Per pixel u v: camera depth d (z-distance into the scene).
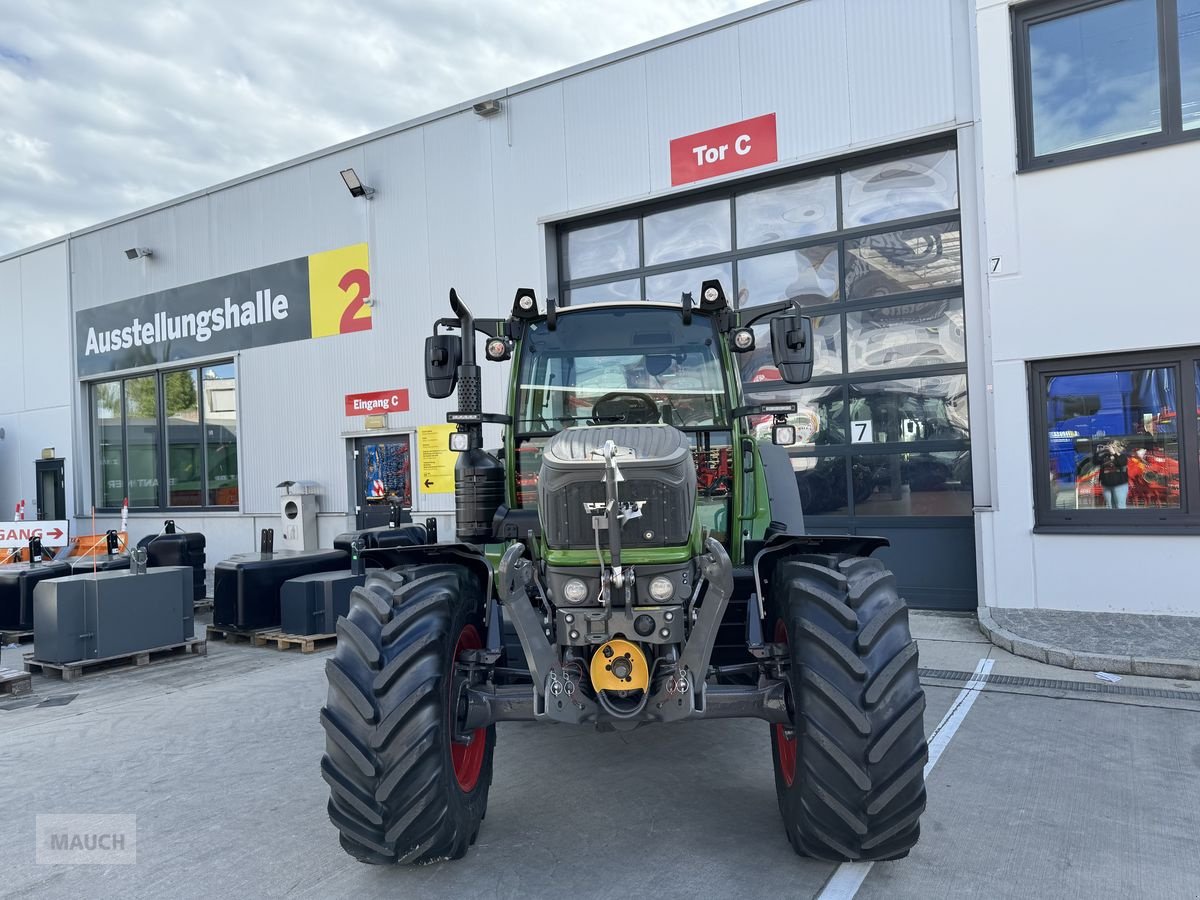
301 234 11.36
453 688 3.04
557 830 3.37
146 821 3.62
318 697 5.60
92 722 5.15
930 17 7.34
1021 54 6.92
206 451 12.73
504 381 9.67
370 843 2.83
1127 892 2.79
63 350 14.50
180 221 12.70
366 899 2.88
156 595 6.72
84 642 6.30
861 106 7.69
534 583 2.99
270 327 11.71
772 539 3.25
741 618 3.74
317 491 11.24
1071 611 6.64
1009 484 6.86
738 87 8.28
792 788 2.96
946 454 7.63
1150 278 6.39
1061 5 6.77
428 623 2.92
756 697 3.04
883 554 7.86
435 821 2.84
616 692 2.87
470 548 3.27
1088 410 6.73
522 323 4.02
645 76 8.80
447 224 10.12
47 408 14.80
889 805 2.74
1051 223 6.71
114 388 14.05
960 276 7.57
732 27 8.30
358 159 10.79
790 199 8.34
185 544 9.11
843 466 8.09
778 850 3.14
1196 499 6.36
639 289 9.16
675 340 3.91
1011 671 5.52
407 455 10.57
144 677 6.28
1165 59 6.47
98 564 8.33
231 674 6.33
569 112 9.25
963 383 7.55
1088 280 6.59
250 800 3.83
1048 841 3.16
